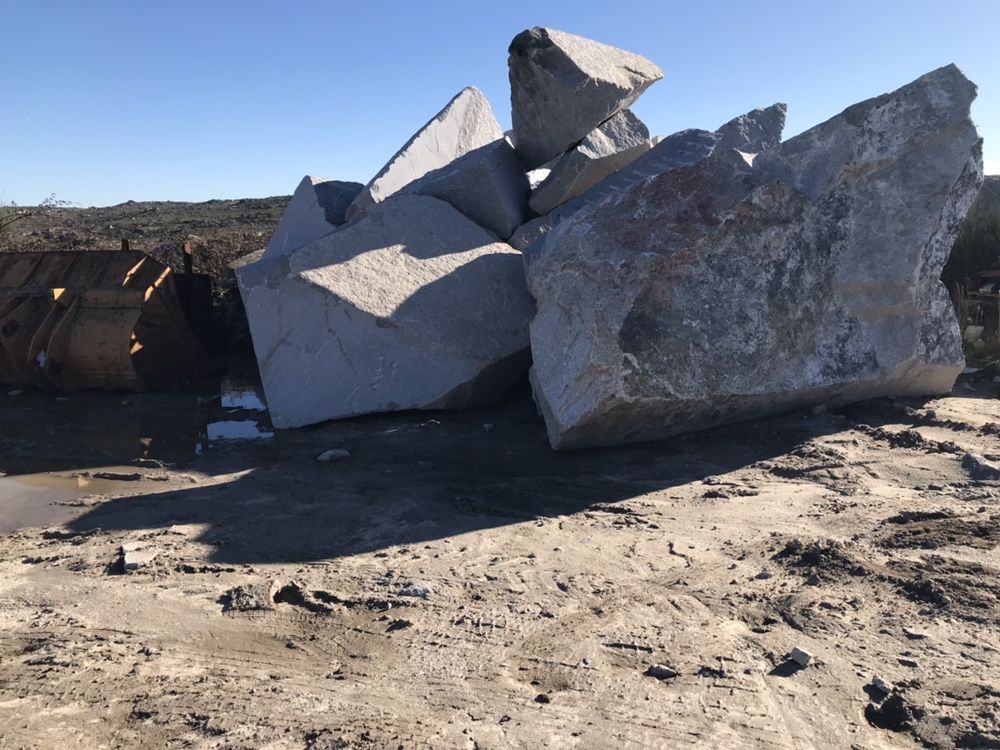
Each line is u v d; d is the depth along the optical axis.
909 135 6.66
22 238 19.02
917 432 6.51
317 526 5.42
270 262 8.54
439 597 4.23
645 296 6.18
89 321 9.88
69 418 8.95
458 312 8.44
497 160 10.35
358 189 12.07
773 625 3.77
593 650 3.62
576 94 9.55
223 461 7.18
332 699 3.31
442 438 7.46
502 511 5.57
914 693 3.13
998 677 3.21
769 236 6.48
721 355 6.28
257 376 11.04
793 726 3.00
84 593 4.42
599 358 6.11
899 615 3.76
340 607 4.16
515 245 9.75
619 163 10.16
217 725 3.13
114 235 24.56
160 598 4.33
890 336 6.94
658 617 3.91
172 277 10.68
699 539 4.87
